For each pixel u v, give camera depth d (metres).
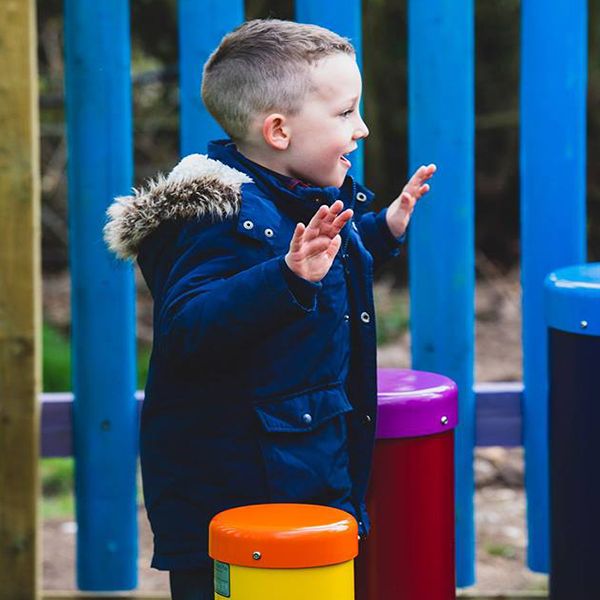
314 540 3.95
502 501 8.39
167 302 4.20
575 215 6.17
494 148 14.31
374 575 4.95
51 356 11.09
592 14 13.22
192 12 5.96
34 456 5.75
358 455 4.65
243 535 3.95
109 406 6.12
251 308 4.00
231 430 4.38
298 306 4.00
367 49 13.56
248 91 4.50
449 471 5.05
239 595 3.99
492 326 12.59
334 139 4.50
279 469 4.37
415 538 4.95
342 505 4.55
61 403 6.14
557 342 5.24
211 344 4.08
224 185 4.29
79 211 6.03
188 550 4.46
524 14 6.12
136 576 6.27
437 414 4.94
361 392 4.62
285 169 4.55
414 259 6.20
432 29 6.07
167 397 4.47
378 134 13.89
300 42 4.49
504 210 14.34
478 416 6.29
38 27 13.68
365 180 14.09
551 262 6.19
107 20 5.95
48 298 13.38
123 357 6.11
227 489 4.40
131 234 4.38
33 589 5.80
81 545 6.22
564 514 5.28
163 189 4.31
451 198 6.14
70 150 6.02
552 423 5.32
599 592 5.21
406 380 5.12
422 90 6.11
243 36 4.57
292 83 4.46
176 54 13.42
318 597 3.97
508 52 13.95
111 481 6.17
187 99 6.00
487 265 14.20
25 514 5.77
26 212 5.64
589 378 5.13
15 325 5.68
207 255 4.27
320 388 4.46
